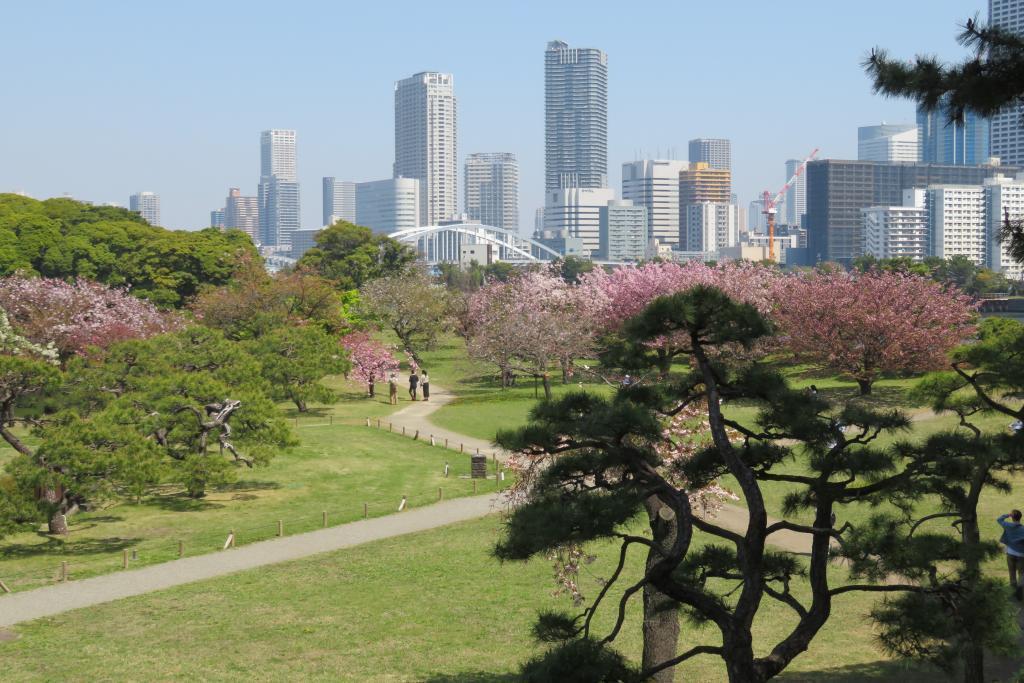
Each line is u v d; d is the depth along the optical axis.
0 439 66.88
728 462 17.14
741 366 19.62
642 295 93.62
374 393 94.94
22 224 140.00
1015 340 25.12
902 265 155.50
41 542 44.56
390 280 112.94
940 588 17.42
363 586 37.28
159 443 49.56
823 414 19.27
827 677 25.28
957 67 18.23
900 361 77.00
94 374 53.94
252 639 31.34
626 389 18.80
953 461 18.31
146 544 44.16
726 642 16.25
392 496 52.97
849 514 41.59
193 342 61.12
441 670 27.97
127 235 150.25
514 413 79.69
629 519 18.08
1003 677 23.05
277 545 43.66
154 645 30.88
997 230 19.69
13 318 84.75
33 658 29.66
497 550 17.44
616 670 16.67
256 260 131.75
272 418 52.19
